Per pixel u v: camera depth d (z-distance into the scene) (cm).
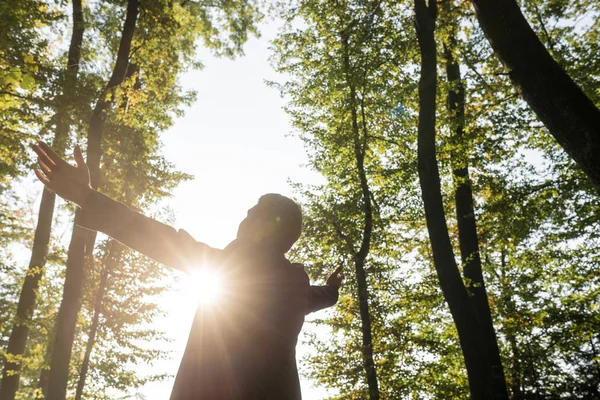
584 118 614
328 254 1286
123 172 1614
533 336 1644
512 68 675
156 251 102
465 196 1602
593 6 1395
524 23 667
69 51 1669
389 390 1262
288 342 106
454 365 1520
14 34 1088
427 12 1309
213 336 101
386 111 1395
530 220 1371
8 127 1140
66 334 1295
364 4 1296
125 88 1362
